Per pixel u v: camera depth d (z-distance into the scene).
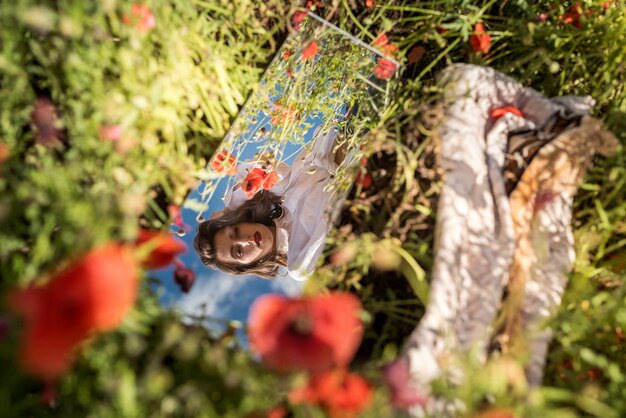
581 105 1.79
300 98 2.16
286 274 2.19
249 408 1.14
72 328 0.94
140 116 1.47
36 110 1.32
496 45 2.04
